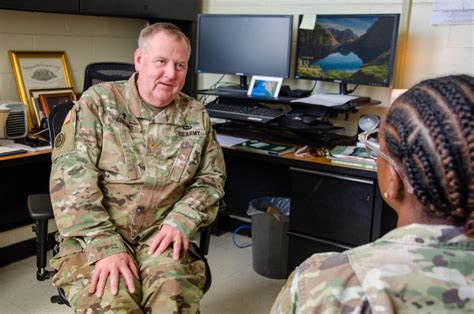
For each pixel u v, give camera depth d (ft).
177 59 5.55
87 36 9.55
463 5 7.74
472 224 1.92
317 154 7.59
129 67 7.84
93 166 5.39
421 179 1.91
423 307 1.87
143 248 5.33
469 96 1.87
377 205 6.89
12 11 8.30
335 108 7.77
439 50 8.09
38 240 5.32
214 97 10.16
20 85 8.48
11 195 8.50
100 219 5.07
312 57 8.50
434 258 1.91
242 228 10.25
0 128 7.60
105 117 5.52
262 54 8.75
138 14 8.84
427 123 1.89
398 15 7.51
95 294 4.54
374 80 7.92
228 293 7.87
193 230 5.30
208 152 5.96
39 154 7.27
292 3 9.30
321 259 2.19
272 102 8.43
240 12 9.96
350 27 7.98
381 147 2.13
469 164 1.82
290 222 7.73
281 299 2.30
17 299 7.43
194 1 10.05
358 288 1.98
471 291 1.87
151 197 5.48
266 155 7.63
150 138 5.60
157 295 4.62
